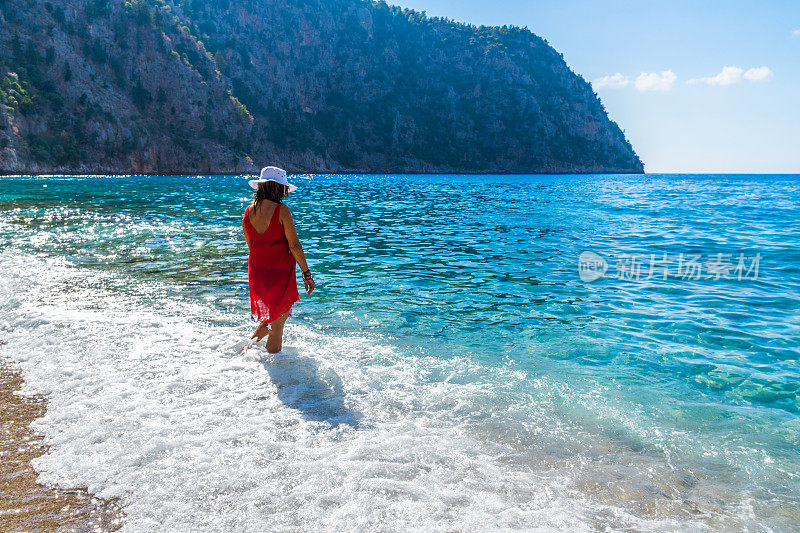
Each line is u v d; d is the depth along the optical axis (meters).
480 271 7.98
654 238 12.32
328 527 2.01
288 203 24.27
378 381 3.57
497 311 5.64
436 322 5.16
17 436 2.71
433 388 3.48
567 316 5.48
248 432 2.77
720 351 4.39
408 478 2.38
